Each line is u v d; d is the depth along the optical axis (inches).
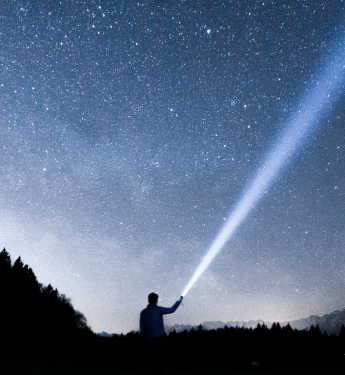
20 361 643.5
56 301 1604.3
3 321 1112.8
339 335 2252.7
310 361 1111.6
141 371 524.7
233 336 2139.5
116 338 1461.6
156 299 186.1
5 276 1232.2
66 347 1248.2
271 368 904.3
